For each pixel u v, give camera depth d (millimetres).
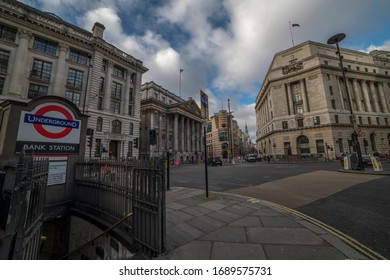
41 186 3365
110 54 31094
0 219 3723
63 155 6008
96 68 28875
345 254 2678
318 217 4480
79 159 6359
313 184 8922
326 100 37375
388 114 42719
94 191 5320
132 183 3660
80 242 5332
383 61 47875
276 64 46281
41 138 5531
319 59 39344
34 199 2969
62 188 5898
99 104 29500
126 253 3693
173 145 51812
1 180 4152
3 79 21812
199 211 5031
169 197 6914
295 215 4543
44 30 24625
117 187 4438
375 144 39312
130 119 33406
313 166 21000
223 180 11789
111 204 4629
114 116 30641
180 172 19766
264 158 47438
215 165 33344
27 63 23203
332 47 44125
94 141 27406
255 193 7465
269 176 12812
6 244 2119
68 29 26844
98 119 28500
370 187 7551
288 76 43062
